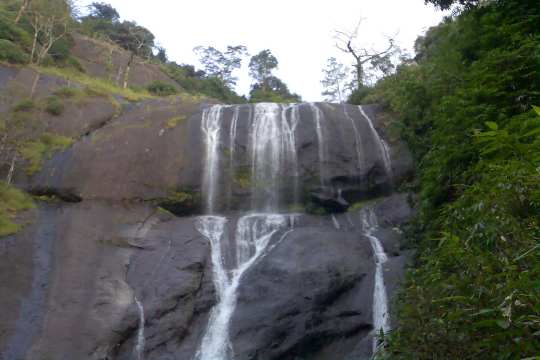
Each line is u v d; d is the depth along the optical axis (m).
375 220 19.50
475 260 4.24
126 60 43.31
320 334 14.64
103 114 24.41
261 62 58.84
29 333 14.05
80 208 19.23
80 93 25.39
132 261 17.22
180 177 20.89
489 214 4.63
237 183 21.31
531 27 11.84
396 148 22.02
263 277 16.23
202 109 24.31
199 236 18.33
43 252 16.95
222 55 60.41
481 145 9.69
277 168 21.58
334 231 18.31
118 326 14.60
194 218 19.92
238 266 17.50
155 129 22.69
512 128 7.43
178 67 53.00
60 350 13.73
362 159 21.52
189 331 15.01
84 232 17.98
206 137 22.50
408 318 4.95
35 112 23.19
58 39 34.94
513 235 4.23
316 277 15.77
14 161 20.20
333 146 21.89
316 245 17.25
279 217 19.84
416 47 34.41
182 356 14.30
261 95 51.84
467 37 14.47
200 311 15.56
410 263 14.32
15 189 19.56
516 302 3.27
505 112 9.88
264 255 17.50
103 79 36.16
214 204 20.84
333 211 20.52
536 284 2.79
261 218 19.73
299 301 15.13
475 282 4.06
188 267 16.62
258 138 22.47
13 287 15.26
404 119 19.31
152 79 43.16
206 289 16.17
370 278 16.06
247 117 23.47
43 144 21.86
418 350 4.54
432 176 12.09
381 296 15.30
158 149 21.72
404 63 31.06
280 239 18.30
